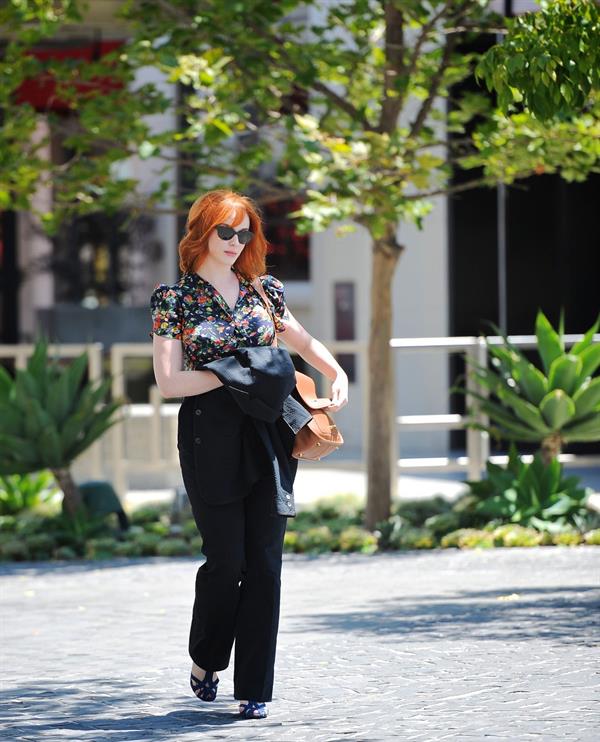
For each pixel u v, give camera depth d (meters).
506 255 36.56
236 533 10.22
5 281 45.00
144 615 16.11
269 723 10.03
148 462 28.70
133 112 23.27
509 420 23.97
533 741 9.11
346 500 27.12
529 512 22.70
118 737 9.70
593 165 23.39
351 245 39.56
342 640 13.52
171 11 23.05
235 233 10.39
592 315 36.38
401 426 26.58
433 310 37.12
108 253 50.91
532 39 13.43
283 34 24.86
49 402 24.44
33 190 24.67
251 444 10.16
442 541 22.25
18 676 12.40
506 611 14.86
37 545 23.20
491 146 22.50
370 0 25.28
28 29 24.02
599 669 11.50
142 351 29.20
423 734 9.44
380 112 25.47
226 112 22.14
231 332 10.39
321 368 10.83
